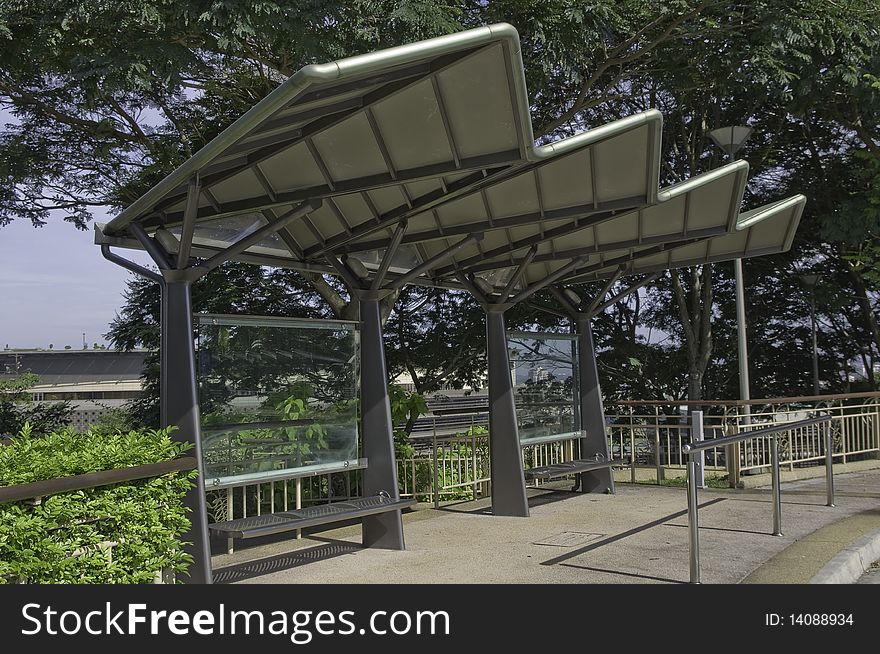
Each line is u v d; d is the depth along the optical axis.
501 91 5.17
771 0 11.42
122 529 4.72
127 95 11.66
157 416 15.58
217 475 6.75
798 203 9.12
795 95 14.30
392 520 7.69
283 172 6.21
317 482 10.22
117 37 8.77
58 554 4.27
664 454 13.65
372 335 7.92
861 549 7.25
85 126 11.76
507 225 7.68
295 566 7.10
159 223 6.50
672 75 12.92
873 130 15.98
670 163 17.92
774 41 11.24
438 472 10.55
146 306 16.25
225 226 7.10
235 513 9.38
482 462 11.20
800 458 12.73
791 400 12.56
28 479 4.36
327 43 8.87
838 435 13.57
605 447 11.27
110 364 35.41
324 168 6.08
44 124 12.05
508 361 9.62
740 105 16.66
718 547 7.43
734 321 18.73
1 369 29.16
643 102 16.38
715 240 9.95
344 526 9.35
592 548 7.49
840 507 9.62
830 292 16.72
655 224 8.70
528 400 10.55
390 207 7.39
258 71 12.22
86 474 4.45
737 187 7.97
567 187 7.21
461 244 7.89
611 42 12.05
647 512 9.51
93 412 19.47
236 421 6.91
